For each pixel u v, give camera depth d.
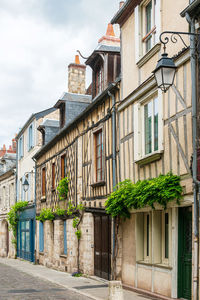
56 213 17.36
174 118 8.16
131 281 10.12
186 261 7.95
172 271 8.12
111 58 13.20
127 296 8.98
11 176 28.58
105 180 12.08
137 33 10.03
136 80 10.12
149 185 8.44
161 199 8.23
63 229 17.02
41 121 22.89
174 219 8.17
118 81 11.25
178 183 7.88
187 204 7.61
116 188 10.79
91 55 13.66
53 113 23.39
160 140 8.66
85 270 13.70
